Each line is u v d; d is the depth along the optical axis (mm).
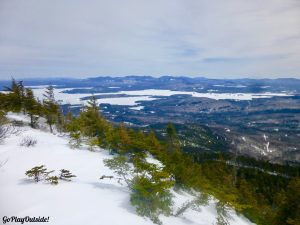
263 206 34812
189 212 15156
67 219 9719
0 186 12523
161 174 13289
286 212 24531
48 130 37750
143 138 28297
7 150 19266
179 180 19031
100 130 31422
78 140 27469
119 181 15242
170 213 13523
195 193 20156
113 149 25438
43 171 15102
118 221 10133
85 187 13773
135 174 15547
